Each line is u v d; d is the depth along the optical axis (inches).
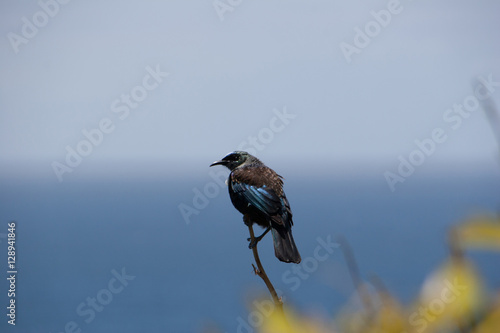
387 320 71.5
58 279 3828.7
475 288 67.3
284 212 357.1
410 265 2920.8
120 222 7623.0
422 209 7204.7
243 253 4758.9
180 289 3440.0
